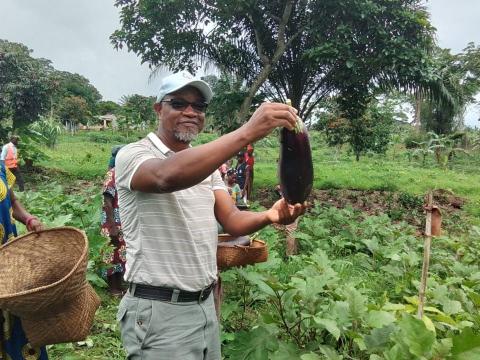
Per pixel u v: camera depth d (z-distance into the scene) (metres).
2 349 3.00
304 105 14.52
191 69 13.86
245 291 5.06
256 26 12.88
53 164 21.94
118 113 63.94
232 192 9.22
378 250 6.82
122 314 2.53
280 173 2.57
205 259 2.55
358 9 10.94
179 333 2.44
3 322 2.98
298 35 13.23
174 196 2.45
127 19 12.62
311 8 11.88
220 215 2.85
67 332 2.71
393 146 39.28
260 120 2.00
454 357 2.80
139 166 2.28
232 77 14.55
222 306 4.28
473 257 6.63
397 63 11.47
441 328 3.79
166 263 2.44
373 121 29.84
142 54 13.14
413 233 9.16
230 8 12.00
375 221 9.14
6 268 3.07
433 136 30.64
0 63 19.56
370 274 6.30
